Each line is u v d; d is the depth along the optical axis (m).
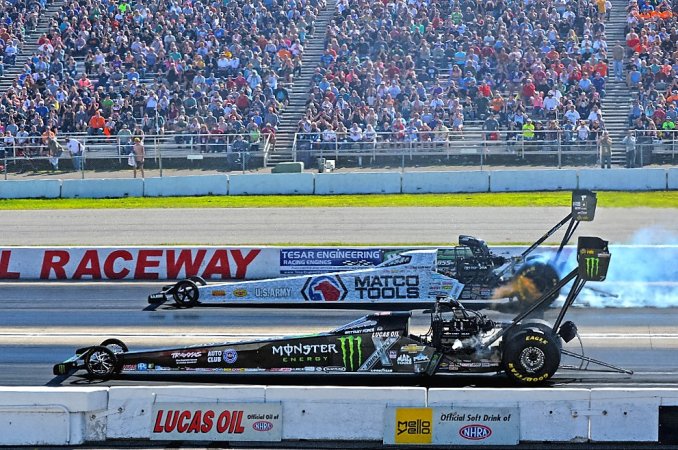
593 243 32.62
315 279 46.91
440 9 99.69
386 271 46.25
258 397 30.28
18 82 97.94
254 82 93.81
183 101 92.81
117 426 30.53
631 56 93.62
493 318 43.50
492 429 29.67
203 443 30.25
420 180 79.62
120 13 104.88
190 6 103.56
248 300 47.47
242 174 81.75
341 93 91.19
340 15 101.44
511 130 85.94
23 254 56.06
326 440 30.09
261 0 104.00
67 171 88.25
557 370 35.12
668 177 76.75
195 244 62.81
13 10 106.69
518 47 93.81
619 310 44.84
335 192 80.44
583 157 84.12
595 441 29.56
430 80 93.88
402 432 29.86
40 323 45.12
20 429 30.31
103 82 96.88
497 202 74.31
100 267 55.62
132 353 35.47
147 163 88.50
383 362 33.69
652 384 33.69
